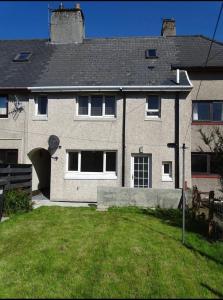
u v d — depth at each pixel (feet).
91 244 30.48
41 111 61.26
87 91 58.90
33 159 62.39
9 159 61.36
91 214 43.96
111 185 58.34
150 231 35.37
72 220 40.06
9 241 31.37
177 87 57.67
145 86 57.98
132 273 24.16
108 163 59.47
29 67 66.74
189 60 64.75
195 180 60.29
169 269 25.07
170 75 61.57
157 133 58.54
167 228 36.88
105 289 21.42
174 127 58.49
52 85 59.82
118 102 59.31
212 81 62.13
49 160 69.92
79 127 59.57
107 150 59.11
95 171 59.47
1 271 24.30
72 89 58.90
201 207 42.52
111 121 59.16
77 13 73.72
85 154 59.82
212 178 59.93
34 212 44.91
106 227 36.68
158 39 73.72
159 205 49.06
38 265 25.36
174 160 58.08
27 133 60.29
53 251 28.43
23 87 59.72
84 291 21.07
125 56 68.44
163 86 57.77
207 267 26.03
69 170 59.88
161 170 58.03
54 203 55.77
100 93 59.31
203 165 60.64
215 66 61.05
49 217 41.65
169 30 77.20
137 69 63.93
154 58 67.00
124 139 58.75
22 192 46.03
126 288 21.65
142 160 59.11
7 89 60.03
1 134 60.85
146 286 22.03
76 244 30.42
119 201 49.67
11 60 69.77
